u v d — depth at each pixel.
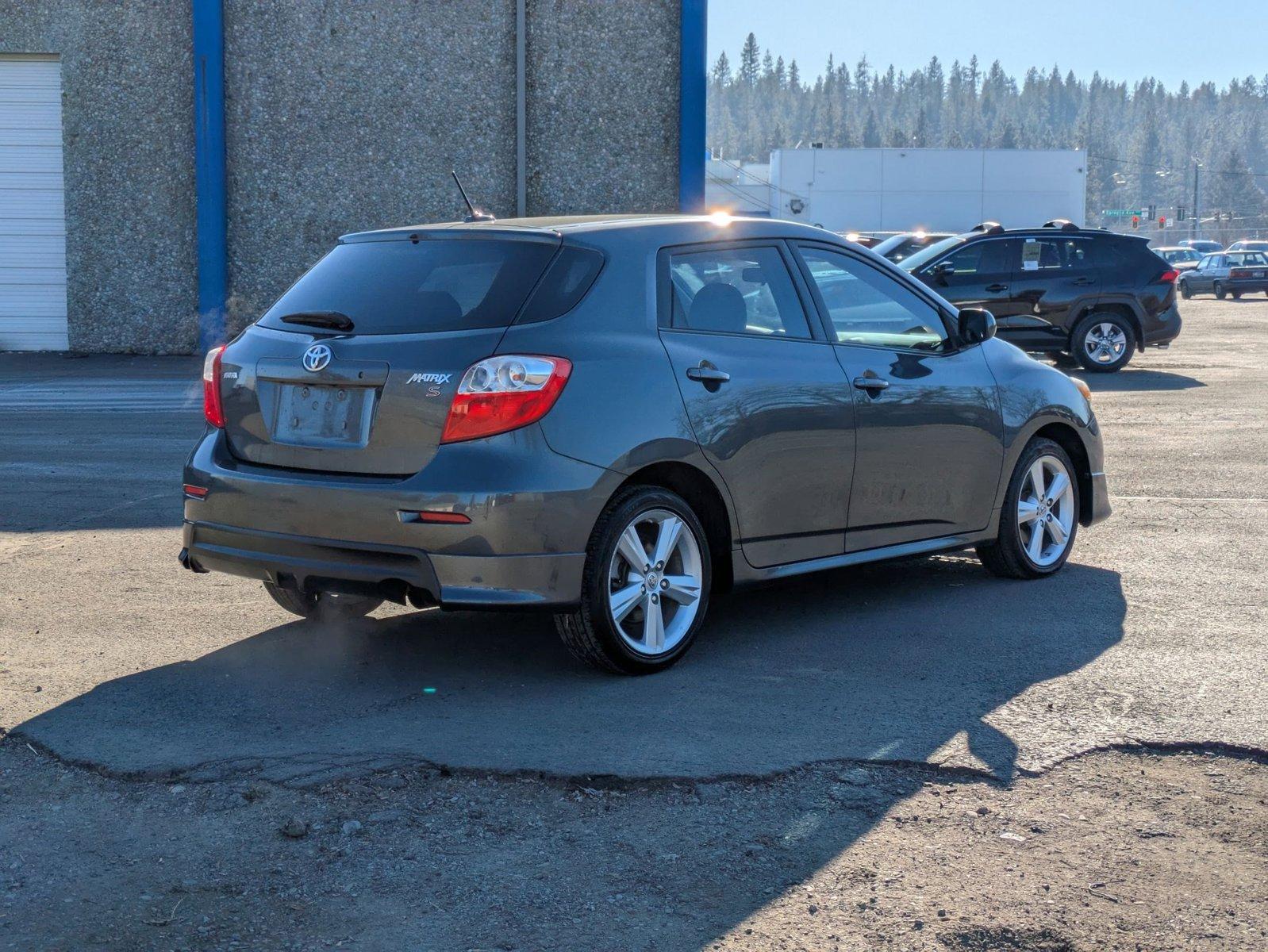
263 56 19.05
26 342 19.59
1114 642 5.01
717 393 4.64
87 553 6.50
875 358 5.30
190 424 11.60
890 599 5.71
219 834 3.32
